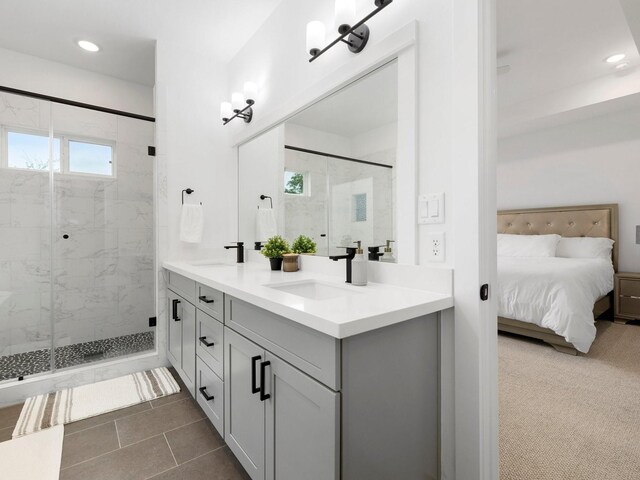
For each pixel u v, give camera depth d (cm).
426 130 122
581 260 340
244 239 261
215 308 153
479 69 105
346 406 85
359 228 152
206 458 149
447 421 115
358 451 88
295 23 195
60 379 210
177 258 255
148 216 266
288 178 204
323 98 172
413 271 125
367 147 146
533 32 241
